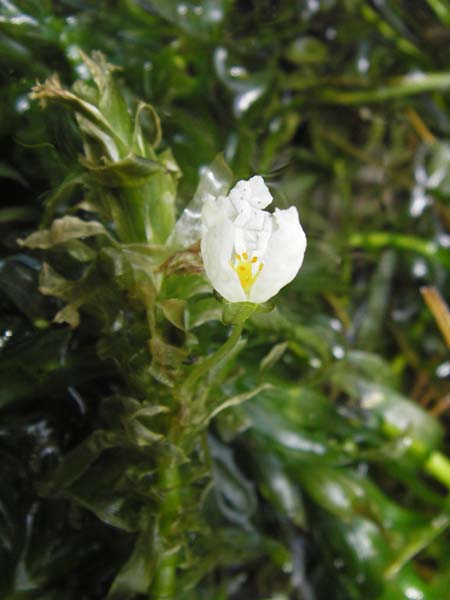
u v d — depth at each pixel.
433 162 0.17
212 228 0.06
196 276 0.07
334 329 0.12
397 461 0.13
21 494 0.09
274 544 0.11
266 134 0.15
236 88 0.14
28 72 0.10
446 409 0.15
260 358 0.11
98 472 0.08
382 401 0.13
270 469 0.11
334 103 0.16
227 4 0.14
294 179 0.16
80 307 0.08
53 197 0.07
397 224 0.17
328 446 0.12
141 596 0.09
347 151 0.17
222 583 0.11
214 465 0.11
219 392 0.08
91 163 0.07
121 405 0.08
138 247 0.07
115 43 0.12
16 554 0.09
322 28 0.16
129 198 0.07
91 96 0.07
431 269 0.16
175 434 0.08
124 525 0.08
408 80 0.16
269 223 0.06
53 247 0.08
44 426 0.09
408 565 0.12
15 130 0.09
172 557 0.08
